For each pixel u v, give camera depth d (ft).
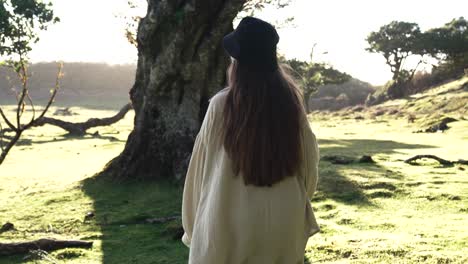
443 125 110.42
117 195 40.01
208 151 8.24
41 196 40.55
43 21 36.04
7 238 28.32
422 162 52.08
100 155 76.07
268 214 8.07
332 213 31.40
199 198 8.48
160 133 44.57
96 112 237.45
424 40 264.11
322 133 115.34
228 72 8.45
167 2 41.27
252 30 8.11
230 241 8.12
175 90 44.11
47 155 77.87
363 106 256.93
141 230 29.19
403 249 21.94
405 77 270.26
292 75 8.82
